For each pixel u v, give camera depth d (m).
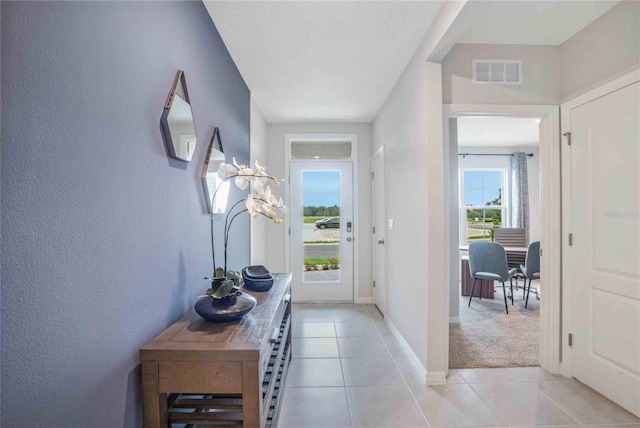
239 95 2.52
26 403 0.65
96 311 0.84
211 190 1.71
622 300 1.77
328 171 4.05
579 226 2.02
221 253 1.93
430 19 1.86
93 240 0.83
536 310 3.64
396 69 2.51
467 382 2.07
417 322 2.26
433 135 2.03
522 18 1.90
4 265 0.60
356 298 4.02
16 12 0.61
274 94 3.01
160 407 1.04
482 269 3.65
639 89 1.67
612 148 1.80
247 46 2.12
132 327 1.00
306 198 4.05
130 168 0.99
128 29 0.98
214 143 1.78
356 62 2.38
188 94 1.43
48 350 0.70
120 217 0.94
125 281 0.97
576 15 1.87
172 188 1.28
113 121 0.91
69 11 0.75
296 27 1.92
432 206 2.03
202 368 1.03
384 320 3.30
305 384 2.05
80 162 0.78
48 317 0.70
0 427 0.60
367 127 4.00
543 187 2.22
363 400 1.88
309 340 2.77
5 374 0.61
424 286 2.11
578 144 2.02
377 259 3.77
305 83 2.76
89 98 0.81
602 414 1.73
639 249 1.68
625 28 1.73
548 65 2.17
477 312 3.57
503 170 5.63
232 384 1.03
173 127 1.26
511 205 5.57
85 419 0.80
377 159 3.67
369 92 2.98
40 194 0.67
